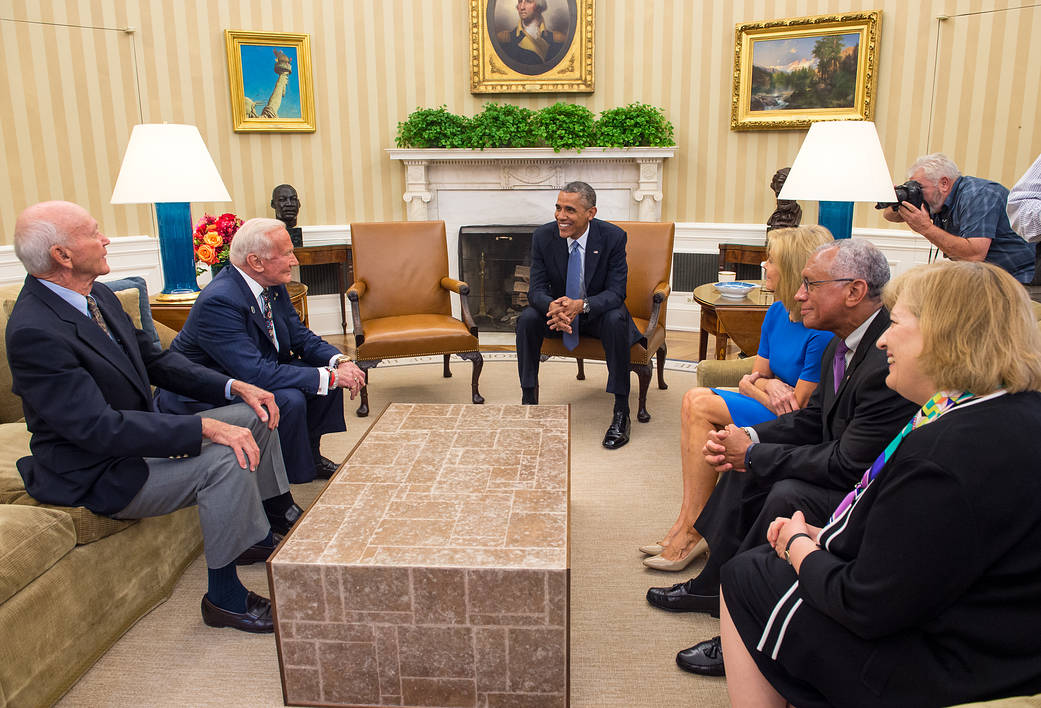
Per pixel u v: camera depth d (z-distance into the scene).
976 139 4.92
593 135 5.60
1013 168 4.83
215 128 5.59
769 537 1.58
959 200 3.23
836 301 1.99
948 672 1.25
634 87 5.75
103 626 2.13
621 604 2.36
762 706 1.52
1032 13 4.59
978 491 1.16
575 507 3.01
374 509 2.02
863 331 2.02
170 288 3.96
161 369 2.52
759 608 1.51
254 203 5.80
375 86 5.83
